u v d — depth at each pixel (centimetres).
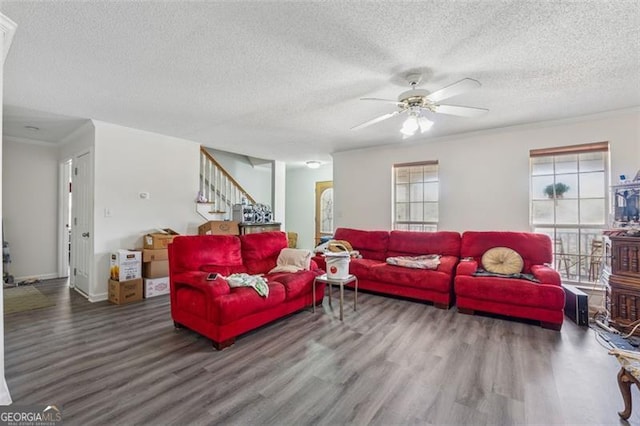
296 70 245
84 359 232
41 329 291
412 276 372
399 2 167
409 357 237
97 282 385
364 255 471
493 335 279
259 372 215
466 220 447
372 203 539
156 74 251
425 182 487
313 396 188
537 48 213
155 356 238
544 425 163
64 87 276
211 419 167
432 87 279
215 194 557
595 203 364
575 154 376
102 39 201
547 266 341
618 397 187
